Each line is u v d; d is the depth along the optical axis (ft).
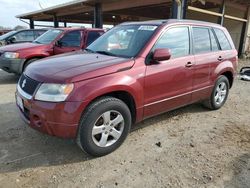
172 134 13.44
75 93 9.69
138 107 11.80
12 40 38.27
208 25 16.16
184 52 14.01
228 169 10.30
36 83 10.23
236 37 55.62
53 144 12.04
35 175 9.65
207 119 15.80
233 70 17.87
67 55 13.20
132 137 12.95
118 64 11.03
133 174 9.84
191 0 38.88
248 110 17.95
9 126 13.94
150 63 12.03
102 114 10.54
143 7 51.29
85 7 53.57
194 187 9.15
